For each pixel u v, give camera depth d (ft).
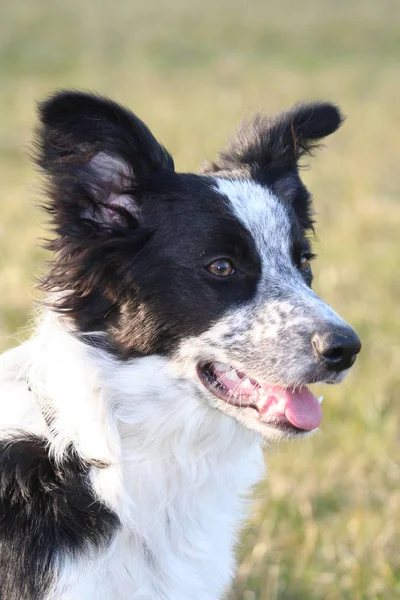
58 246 18.93
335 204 54.24
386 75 105.19
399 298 39.70
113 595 17.79
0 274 40.29
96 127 18.40
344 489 27.02
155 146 19.57
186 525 18.97
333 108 22.85
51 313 18.93
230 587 22.15
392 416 30.35
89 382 18.16
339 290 39.88
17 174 61.57
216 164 22.50
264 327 18.61
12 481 17.48
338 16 146.82
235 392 18.83
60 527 17.33
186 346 18.70
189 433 18.81
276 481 26.81
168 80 99.40
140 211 19.57
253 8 154.10
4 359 19.29
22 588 16.97
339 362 18.16
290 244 20.04
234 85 96.78
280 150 22.24
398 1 161.07
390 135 74.54
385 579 23.45
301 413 18.65
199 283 18.86
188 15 145.28
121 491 17.93
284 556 24.26
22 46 116.98
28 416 18.21
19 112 80.74
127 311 18.67
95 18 138.92
